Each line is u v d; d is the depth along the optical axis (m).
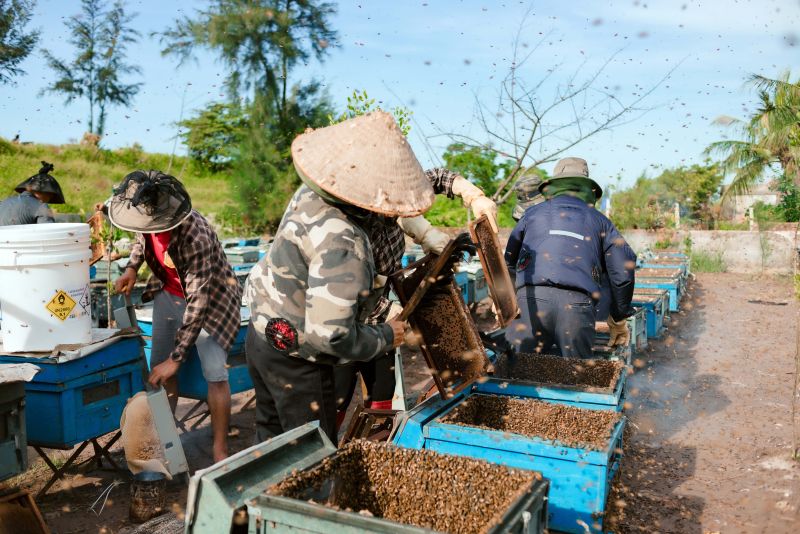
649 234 17.23
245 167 23.06
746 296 12.14
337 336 2.26
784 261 15.88
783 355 7.44
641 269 10.66
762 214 18.30
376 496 2.22
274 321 2.47
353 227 2.35
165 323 3.91
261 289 2.55
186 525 1.92
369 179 2.22
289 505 1.74
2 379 2.74
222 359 3.80
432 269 2.62
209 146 32.34
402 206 2.23
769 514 3.46
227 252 9.02
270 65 23.38
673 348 7.80
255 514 1.81
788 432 4.84
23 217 5.81
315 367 2.54
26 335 3.28
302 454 2.22
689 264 14.73
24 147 27.38
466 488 2.10
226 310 3.79
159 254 3.73
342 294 2.25
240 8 22.47
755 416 5.25
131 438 3.29
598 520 2.45
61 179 23.89
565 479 2.50
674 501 3.63
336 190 2.21
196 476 1.90
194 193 27.73
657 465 4.20
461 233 2.59
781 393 5.91
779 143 17.95
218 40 22.05
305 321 2.38
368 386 3.90
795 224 16.77
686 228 18.97
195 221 3.56
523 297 4.25
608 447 2.49
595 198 4.67
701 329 9.04
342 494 2.14
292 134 23.81
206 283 3.56
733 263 16.39
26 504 2.85
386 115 2.33
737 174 19.62
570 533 2.49
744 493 3.75
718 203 22.47
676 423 5.09
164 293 3.89
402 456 2.19
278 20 22.61
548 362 3.76
